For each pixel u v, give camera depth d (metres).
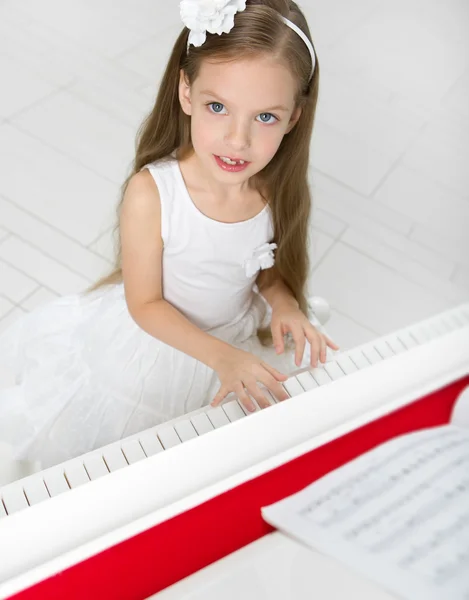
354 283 2.14
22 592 0.66
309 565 0.66
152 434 0.95
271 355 1.49
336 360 1.09
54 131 2.27
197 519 0.73
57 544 0.69
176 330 1.26
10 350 1.62
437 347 0.91
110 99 2.40
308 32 1.07
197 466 0.76
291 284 1.43
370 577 0.64
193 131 1.08
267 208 1.30
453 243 2.29
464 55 2.87
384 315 2.09
